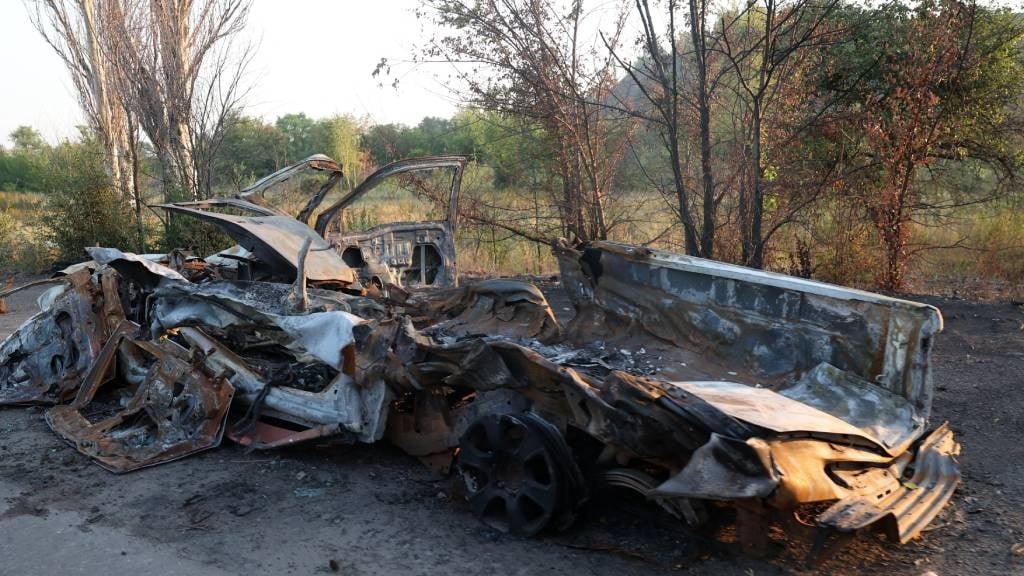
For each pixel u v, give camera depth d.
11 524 4.09
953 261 12.20
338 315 4.67
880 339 4.08
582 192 11.49
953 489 3.74
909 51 10.46
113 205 14.58
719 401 3.38
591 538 3.79
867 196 10.49
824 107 10.36
